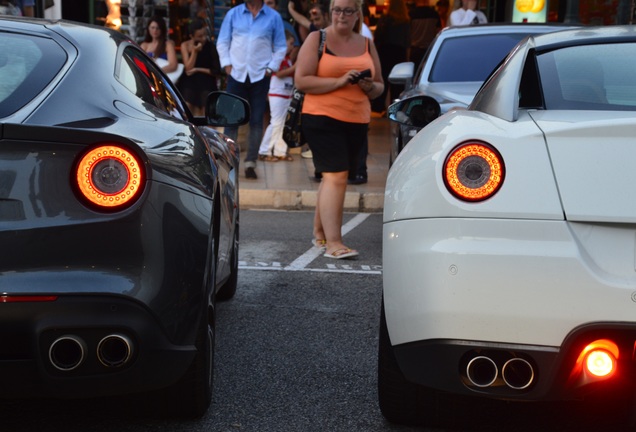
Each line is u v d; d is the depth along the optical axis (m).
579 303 4.27
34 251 4.32
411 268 4.54
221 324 7.48
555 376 4.36
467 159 4.43
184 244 4.63
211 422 5.31
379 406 5.45
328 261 10.12
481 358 4.43
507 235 4.36
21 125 4.30
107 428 5.15
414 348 4.58
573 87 5.13
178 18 21.25
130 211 4.40
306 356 6.66
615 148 4.34
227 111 7.21
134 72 5.72
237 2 22.55
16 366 4.36
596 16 22.16
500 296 4.34
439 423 5.21
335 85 9.70
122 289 4.37
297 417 5.43
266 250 10.71
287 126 10.16
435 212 4.48
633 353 4.28
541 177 4.36
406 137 11.13
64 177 4.36
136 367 4.47
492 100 5.05
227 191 6.84
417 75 12.51
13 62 5.01
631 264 4.30
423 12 23.47
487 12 22.80
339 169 10.04
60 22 5.79
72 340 4.34
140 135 4.68
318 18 17.70
